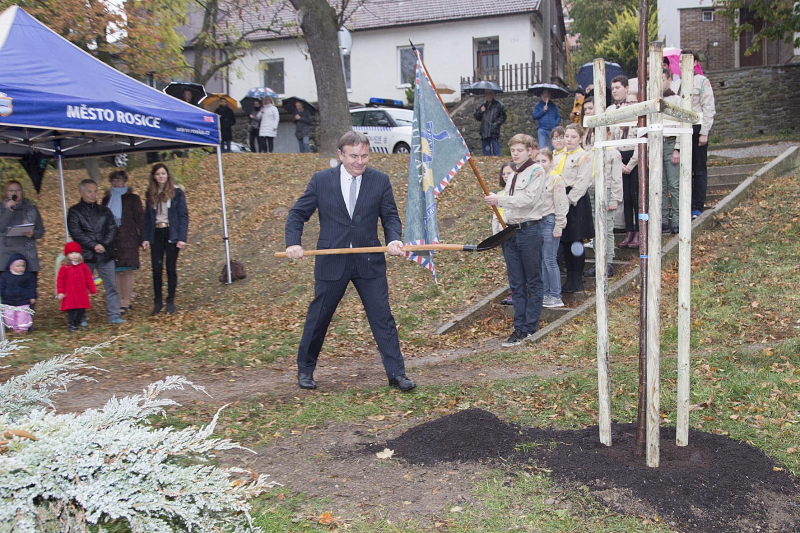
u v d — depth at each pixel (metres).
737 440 3.79
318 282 5.20
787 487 3.27
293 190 14.16
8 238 7.70
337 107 15.94
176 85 14.97
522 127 22.73
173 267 9.02
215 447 2.85
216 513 2.80
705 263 7.68
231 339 7.39
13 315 7.69
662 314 6.51
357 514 3.16
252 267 10.95
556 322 7.03
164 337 7.50
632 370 5.18
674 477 3.30
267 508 3.22
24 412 3.13
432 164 5.52
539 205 6.56
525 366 5.84
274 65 28.77
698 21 24.39
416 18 26.16
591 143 8.40
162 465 2.72
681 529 2.93
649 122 3.10
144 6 13.77
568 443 3.80
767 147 14.59
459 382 5.34
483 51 26.02
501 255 9.48
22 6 11.83
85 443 2.68
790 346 5.21
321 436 4.18
